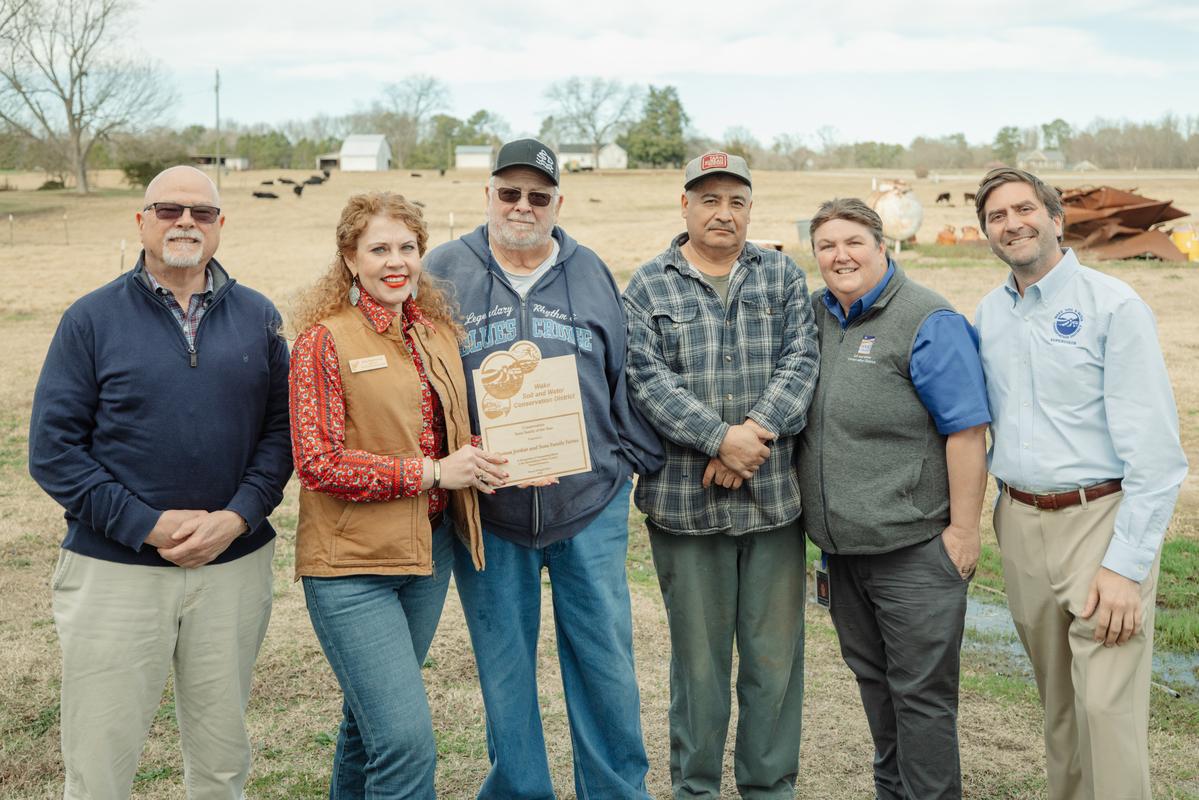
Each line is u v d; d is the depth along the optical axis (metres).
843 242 3.15
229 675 2.95
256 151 114.50
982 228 3.03
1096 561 2.89
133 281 2.78
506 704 3.21
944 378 3.07
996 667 4.62
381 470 2.74
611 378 3.33
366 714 2.83
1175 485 2.77
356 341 2.81
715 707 3.46
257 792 3.49
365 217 2.79
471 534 2.96
